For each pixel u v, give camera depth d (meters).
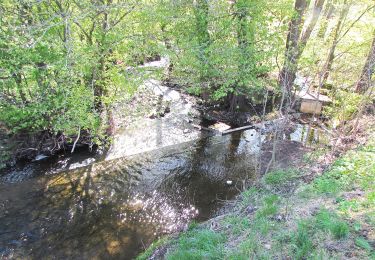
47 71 9.80
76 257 7.23
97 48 10.13
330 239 4.99
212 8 11.77
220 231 6.32
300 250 4.78
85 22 10.58
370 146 8.95
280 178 8.05
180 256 5.47
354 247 4.73
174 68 13.91
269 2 12.70
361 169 7.39
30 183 9.94
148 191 9.79
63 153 11.70
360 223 5.29
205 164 11.34
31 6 9.27
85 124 10.66
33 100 10.12
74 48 9.62
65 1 10.06
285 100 14.25
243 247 5.16
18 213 8.61
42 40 9.01
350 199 6.11
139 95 16.38
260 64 13.65
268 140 12.94
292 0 13.45
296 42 13.42
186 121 14.87
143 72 11.52
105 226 8.25
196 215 8.63
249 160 11.48
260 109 15.49
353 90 11.95
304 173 8.17
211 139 13.36
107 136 12.71
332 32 14.90
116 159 11.58
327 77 14.52
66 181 10.14
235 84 14.29
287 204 6.14
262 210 6.31
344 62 12.96
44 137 11.43
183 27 12.62
